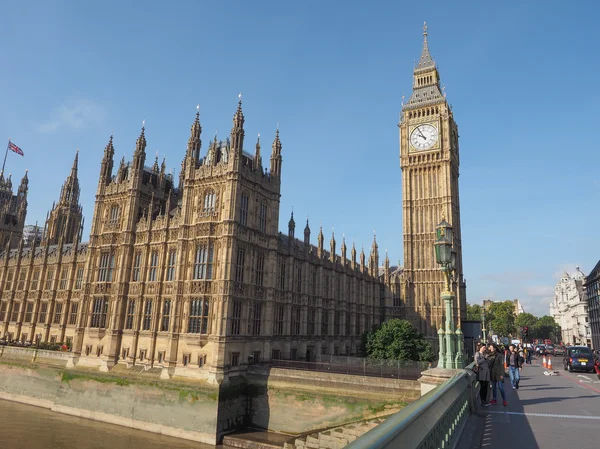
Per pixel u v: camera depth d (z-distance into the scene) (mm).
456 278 97125
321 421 49594
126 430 53594
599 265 140500
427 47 115938
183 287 58531
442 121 105625
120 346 63375
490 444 14281
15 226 126438
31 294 94438
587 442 14555
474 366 24219
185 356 55625
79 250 90375
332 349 77125
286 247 68125
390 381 47156
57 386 65250
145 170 74000
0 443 47469
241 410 53844
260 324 60719
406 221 103812
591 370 42562
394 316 100062
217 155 63094
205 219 59125
